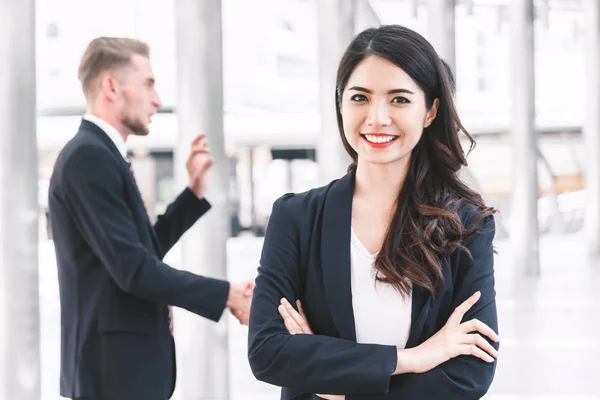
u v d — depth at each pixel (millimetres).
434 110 1846
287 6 18781
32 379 4246
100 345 2773
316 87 18859
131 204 2822
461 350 1783
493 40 19719
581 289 10508
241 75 18641
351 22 6637
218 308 2895
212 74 5215
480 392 1801
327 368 1766
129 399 2773
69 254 2795
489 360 1813
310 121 18734
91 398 2768
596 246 15430
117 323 2770
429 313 1815
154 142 17594
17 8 4094
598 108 15219
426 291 1804
